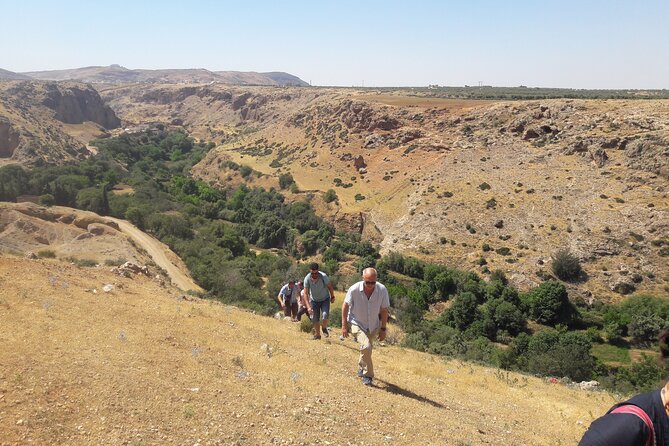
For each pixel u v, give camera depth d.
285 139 123.50
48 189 73.31
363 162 96.94
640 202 57.38
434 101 107.88
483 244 60.06
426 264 58.88
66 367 6.05
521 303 47.03
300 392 7.11
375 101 110.38
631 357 38.81
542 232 58.91
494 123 86.44
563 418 9.96
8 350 6.14
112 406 5.40
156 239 64.31
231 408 6.04
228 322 10.98
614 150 66.00
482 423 8.12
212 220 83.94
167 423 5.34
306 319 12.52
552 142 74.12
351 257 67.62
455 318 45.56
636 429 2.21
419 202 73.31
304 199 89.38
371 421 6.66
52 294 9.41
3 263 10.89
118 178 94.12
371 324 8.36
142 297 11.62
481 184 71.38
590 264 53.06
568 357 30.28
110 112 193.50
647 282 49.69
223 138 172.88
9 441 4.41
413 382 9.84
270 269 60.19
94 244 53.94
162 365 6.93
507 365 29.36
